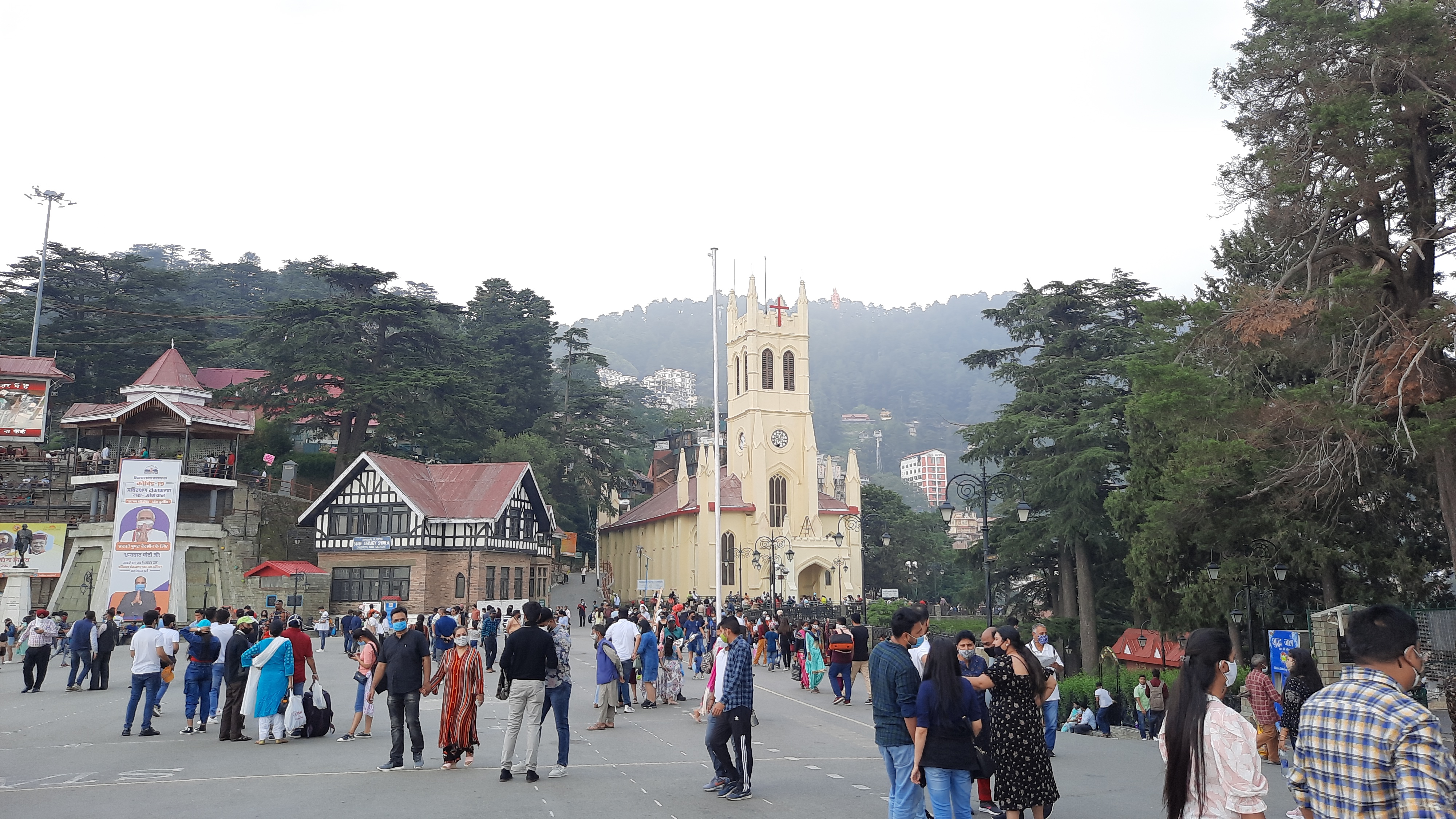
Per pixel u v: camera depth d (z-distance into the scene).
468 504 61.47
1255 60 25.89
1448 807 5.00
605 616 33.84
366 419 70.94
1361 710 5.30
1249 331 23.19
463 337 95.12
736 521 97.38
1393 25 22.02
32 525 53.16
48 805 12.12
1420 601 27.58
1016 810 9.48
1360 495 26.27
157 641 18.89
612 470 104.94
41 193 68.25
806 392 102.62
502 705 24.14
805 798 12.72
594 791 13.07
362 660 18.50
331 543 60.19
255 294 129.62
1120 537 38.56
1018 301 52.78
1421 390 21.34
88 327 81.50
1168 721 6.37
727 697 12.73
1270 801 12.54
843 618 26.62
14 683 29.30
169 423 59.69
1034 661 9.84
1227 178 26.89
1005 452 50.56
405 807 11.95
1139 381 26.06
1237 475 24.81
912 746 9.66
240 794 12.80
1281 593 30.53
